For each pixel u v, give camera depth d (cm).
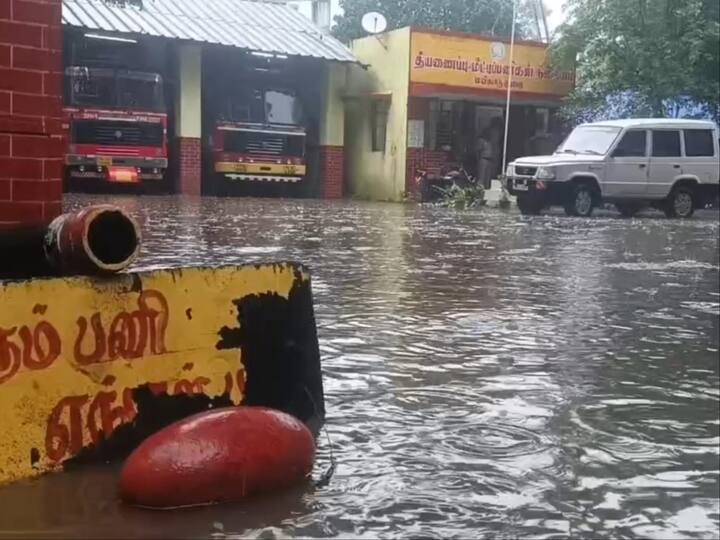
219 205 1758
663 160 1844
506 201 2109
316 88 2417
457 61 2370
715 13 2273
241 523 210
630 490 251
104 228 247
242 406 270
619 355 439
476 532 215
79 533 201
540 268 824
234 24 2295
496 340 466
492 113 2545
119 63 2069
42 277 241
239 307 277
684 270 847
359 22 3203
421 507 228
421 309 558
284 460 234
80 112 1914
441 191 2316
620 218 1806
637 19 2241
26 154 287
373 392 347
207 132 2247
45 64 289
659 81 2223
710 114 2373
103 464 241
